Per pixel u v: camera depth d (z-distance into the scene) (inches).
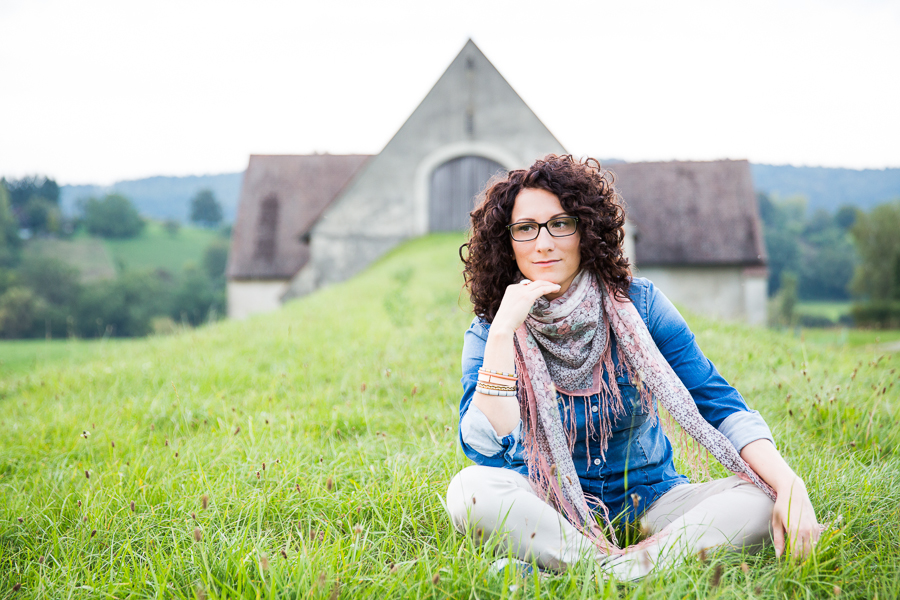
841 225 3639.3
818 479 98.0
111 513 100.0
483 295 85.3
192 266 2945.4
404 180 889.5
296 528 91.9
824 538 72.8
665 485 84.3
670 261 951.0
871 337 692.1
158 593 72.7
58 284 2402.8
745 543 73.1
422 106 880.3
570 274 79.1
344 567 74.5
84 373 233.6
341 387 189.9
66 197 5123.0
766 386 177.0
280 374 209.3
